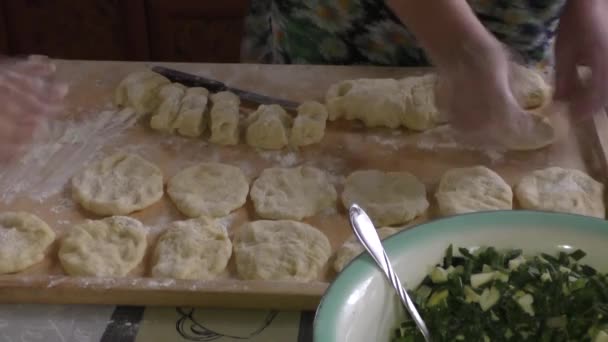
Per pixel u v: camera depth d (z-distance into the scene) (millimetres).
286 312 991
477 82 1138
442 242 828
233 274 1081
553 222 832
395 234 834
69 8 2623
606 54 1304
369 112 1359
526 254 836
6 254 1078
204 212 1182
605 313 769
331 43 1578
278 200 1202
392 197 1201
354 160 1303
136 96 1416
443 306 802
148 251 1120
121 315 986
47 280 996
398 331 796
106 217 1184
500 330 785
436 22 1143
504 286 801
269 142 1324
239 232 1144
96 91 1473
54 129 1363
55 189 1236
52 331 965
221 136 1334
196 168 1274
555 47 1416
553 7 1501
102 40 2707
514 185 1243
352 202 1187
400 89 1404
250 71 1525
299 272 1059
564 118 1364
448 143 1335
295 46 1612
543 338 775
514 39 1540
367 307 756
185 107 1374
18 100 1324
